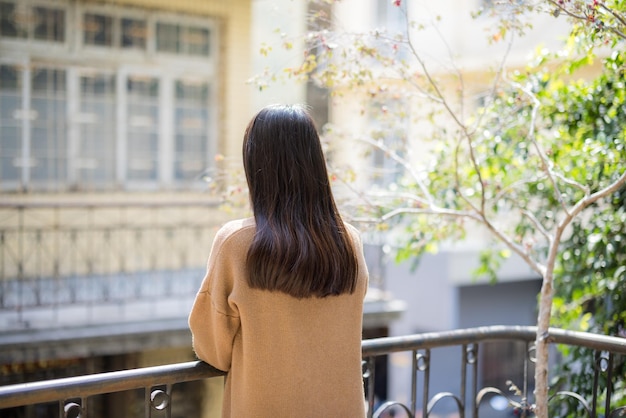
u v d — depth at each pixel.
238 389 1.91
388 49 3.31
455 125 3.86
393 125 3.94
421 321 10.16
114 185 8.26
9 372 6.65
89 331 5.96
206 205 6.96
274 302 1.83
